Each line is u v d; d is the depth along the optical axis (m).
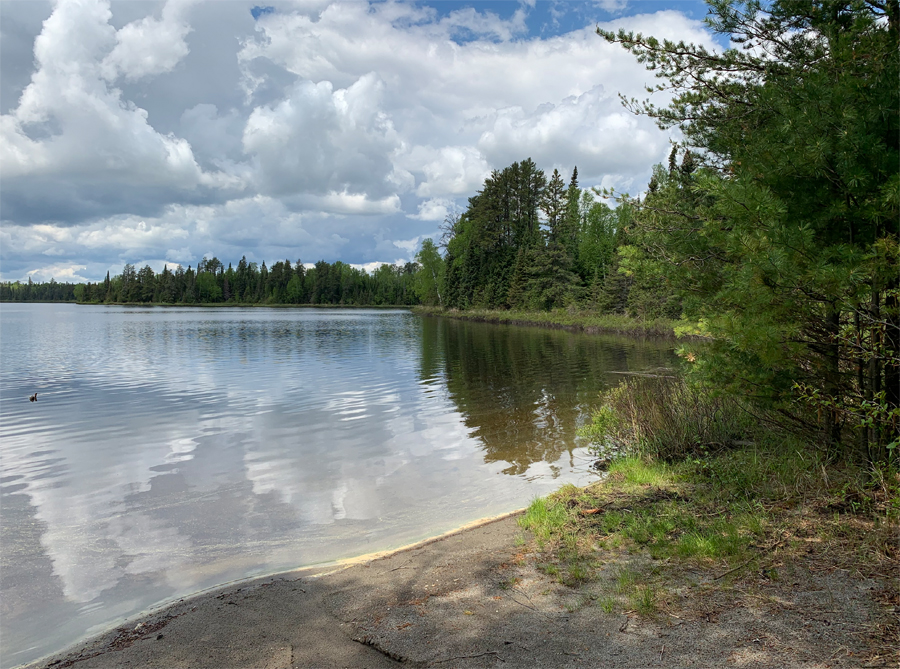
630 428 9.15
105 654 3.89
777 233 4.80
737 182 5.04
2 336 41.91
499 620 3.94
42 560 5.92
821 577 4.01
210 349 31.34
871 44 5.13
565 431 11.41
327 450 10.43
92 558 5.96
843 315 5.54
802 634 3.37
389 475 8.83
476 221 80.75
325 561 5.71
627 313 44.09
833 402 5.27
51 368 23.47
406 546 5.70
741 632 3.46
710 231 5.79
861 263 4.72
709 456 7.54
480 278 78.38
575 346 30.70
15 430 12.43
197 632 4.11
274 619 4.25
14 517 7.23
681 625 3.62
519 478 8.47
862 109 5.00
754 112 6.16
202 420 13.27
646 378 17.19
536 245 62.22
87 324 60.16
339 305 151.38
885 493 4.88
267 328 52.56
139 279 165.00
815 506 5.22
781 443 7.16
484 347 31.11
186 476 8.97
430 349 30.52
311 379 19.75
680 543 4.82
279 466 9.45
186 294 158.75
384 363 24.19
